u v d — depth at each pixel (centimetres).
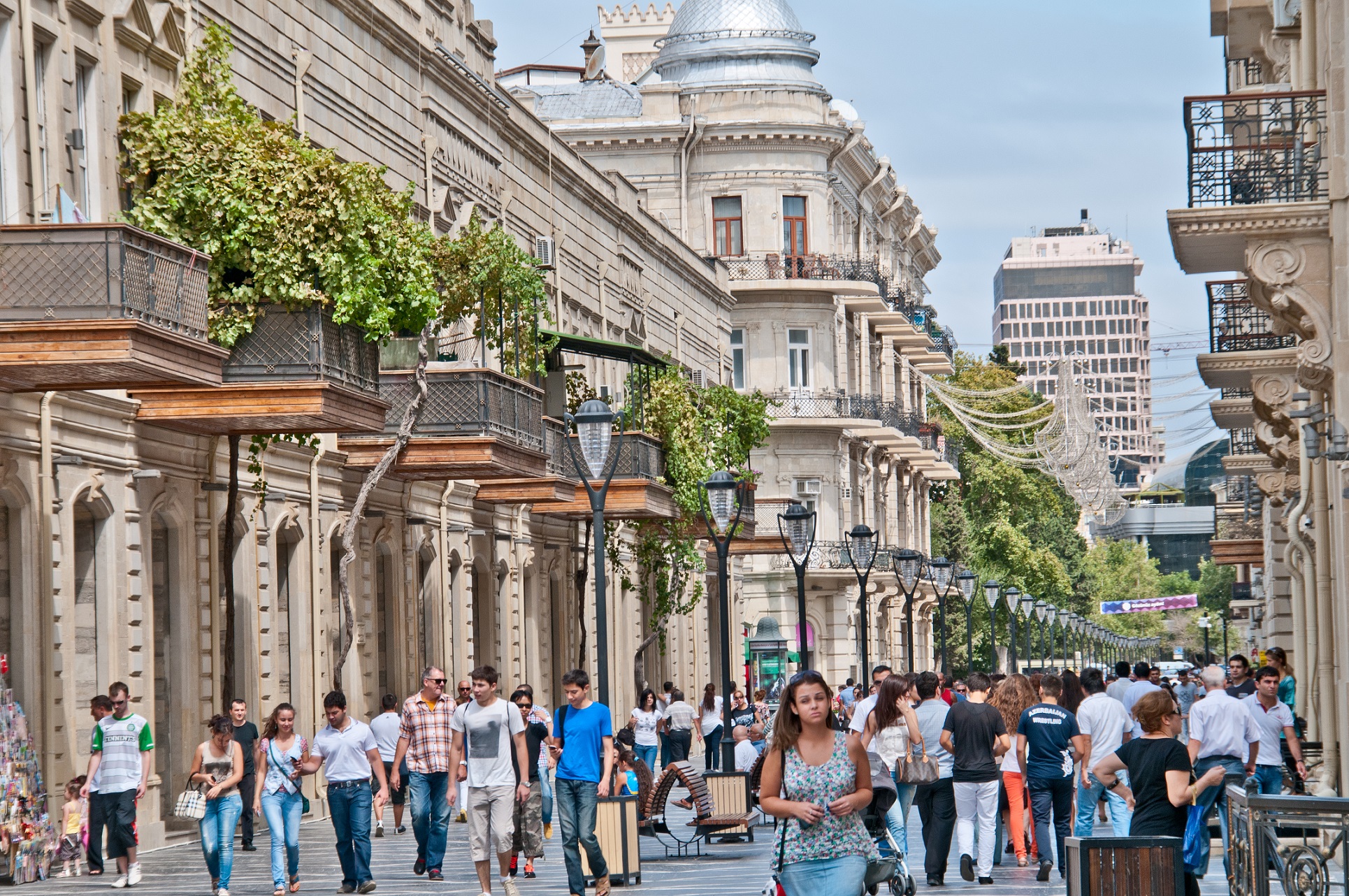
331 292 3469
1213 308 3994
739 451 6900
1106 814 3772
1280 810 1758
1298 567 5366
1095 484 8981
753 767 3597
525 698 2942
